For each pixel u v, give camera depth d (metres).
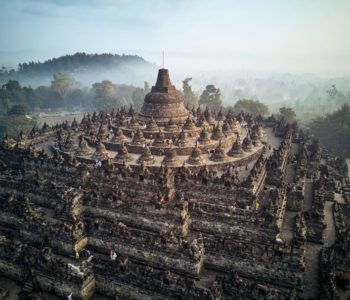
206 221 41.66
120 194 44.62
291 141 81.75
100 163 56.66
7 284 36.88
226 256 35.75
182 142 63.59
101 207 45.03
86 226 40.50
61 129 78.94
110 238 38.84
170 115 73.50
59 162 53.75
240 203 43.03
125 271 33.00
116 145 65.81
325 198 56.12
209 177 47.06
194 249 34.81
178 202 40.94
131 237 37.69
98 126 81.69
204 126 74.06
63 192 46.94
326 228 46.25
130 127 72.44
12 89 163.88
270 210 40.44
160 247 36.16
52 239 39.66
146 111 74.88
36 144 78.44
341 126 104.94
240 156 62.44
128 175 48.66
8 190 53.28
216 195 45.62
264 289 29.69
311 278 35.22
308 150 78.06
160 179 46.50
